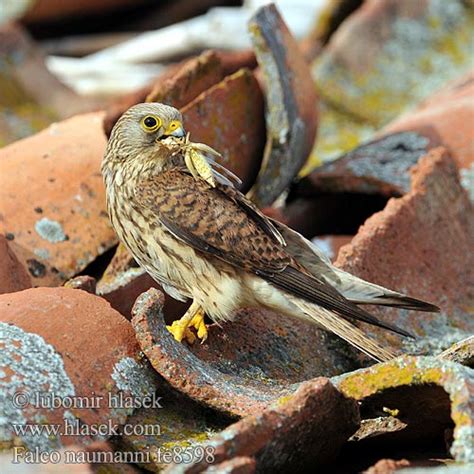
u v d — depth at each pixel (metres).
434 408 7.38
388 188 11.87
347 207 12.76
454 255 11.13
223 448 6.69
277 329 9.70
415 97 18.81
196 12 24.55
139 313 8.06
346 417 7.39
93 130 11.95
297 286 9.54
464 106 13.19
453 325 10.48
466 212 11.68
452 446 6.81
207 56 11.07
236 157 11.19
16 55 19.50
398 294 9.47
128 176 10.10
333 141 18.03
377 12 19.52
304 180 12.36
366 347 9.11
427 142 12.59
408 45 19.41
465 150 12.60
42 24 23.73
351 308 9.34
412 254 10.73
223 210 9.72
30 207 10.41
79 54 23.61
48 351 7.71
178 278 9.99
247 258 9.60
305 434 7.14
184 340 9.52
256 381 8.98
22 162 10.94
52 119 18.98
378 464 6.74
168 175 10.03
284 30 11.80
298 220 12.34
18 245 10.08
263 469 6.97
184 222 9.71
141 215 9.95
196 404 8.15
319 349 9.68
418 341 10.12
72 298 8.34
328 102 18.64
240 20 22.27
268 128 11.41
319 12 21.42
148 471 7.57
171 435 7.84
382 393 7.29
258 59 11.37
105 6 23.86
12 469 6.68
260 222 9.80
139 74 21.58
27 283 9.78
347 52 19.09
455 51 19.44
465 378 6.93
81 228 10.49
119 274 10.45
